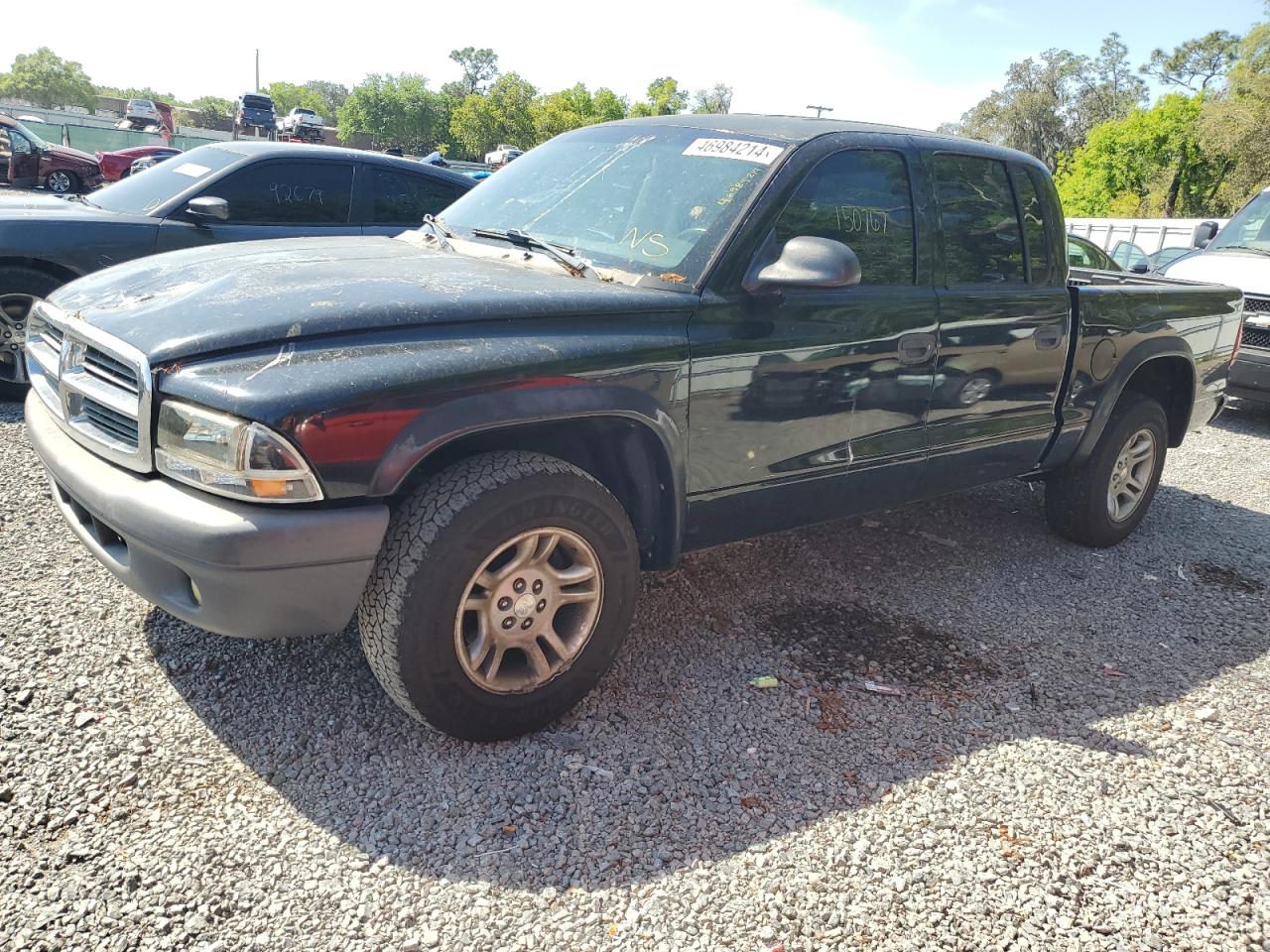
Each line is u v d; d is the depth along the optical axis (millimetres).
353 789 2451
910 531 4777
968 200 3676
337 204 6496
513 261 3129
